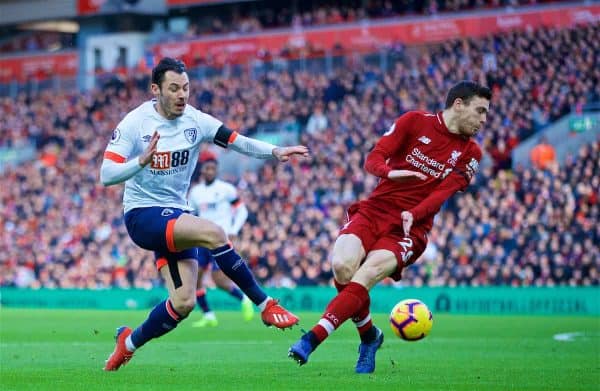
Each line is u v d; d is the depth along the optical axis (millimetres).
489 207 74812
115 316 60438
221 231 23594
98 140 104375
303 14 118812
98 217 88875
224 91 101750
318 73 100375
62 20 130500
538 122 86000
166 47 118438
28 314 63562
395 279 24828
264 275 75500
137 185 24281
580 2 98125
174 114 23969
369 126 90125
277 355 32875
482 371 27125
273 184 85562
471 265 70625
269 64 102438
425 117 25047
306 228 77750
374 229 24547
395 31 106750
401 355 33250
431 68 94562
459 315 63281
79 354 33250
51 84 114062
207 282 75562
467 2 104688
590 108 85438
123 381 23203
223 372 26047
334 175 84375
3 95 115312
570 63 89500
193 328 49188
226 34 116125
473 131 24750
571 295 63812
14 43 139875
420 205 24000
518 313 65000
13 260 88000
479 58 93562
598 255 69062
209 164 50688
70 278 83562
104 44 121938
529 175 77312
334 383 23062
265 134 96438
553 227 72875
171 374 25219
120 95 108500
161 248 24047
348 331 45188
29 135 109250
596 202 73750
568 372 27000
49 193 96312
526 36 93500
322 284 73938
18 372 25625
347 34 109250
